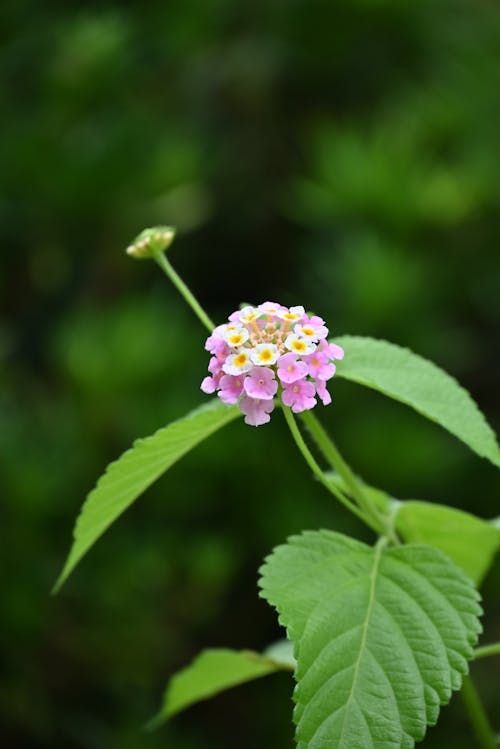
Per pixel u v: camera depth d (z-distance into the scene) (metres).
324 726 0.51
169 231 0.58
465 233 1.02
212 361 0.54
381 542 0.55
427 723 0.51
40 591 0.88
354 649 0.52
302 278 1.13
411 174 0.99
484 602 0.99
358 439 0.90
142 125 1.10
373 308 0.93
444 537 0.59
